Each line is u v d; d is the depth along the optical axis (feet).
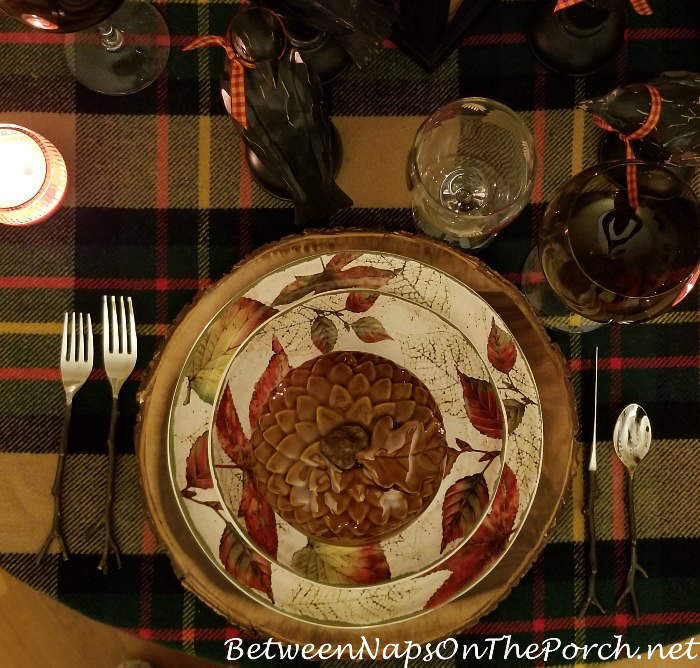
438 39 1.99
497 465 2.02
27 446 2.14
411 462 2.04
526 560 2.05
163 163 2.20
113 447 2.11
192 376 1.98
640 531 2.20
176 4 2.19
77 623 2.91
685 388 2.22
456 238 2.19
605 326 2.21
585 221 1.85
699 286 2.20
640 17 2.20
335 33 1.73
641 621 2.17
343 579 1.99
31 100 2.18
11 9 1.69
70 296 2.19
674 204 1.80
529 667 2.14
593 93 2.22
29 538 2.12
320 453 2.02
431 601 2.01
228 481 1.98
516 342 2.01
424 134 1.99
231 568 1.98
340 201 1.89
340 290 1.97
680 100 1.91
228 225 2.21
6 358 2.17
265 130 1.73
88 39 2.17
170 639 2.12
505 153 2.13
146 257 2.19
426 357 2.06
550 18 2.05
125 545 2.13
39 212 2.10
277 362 2.03
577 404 2.21
